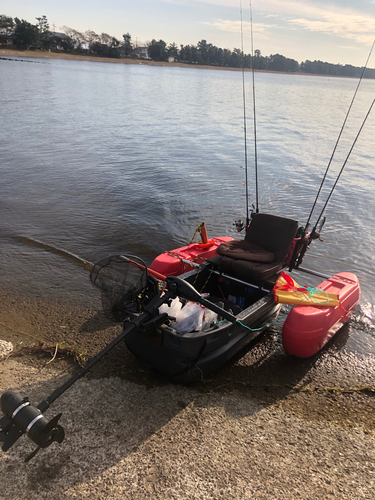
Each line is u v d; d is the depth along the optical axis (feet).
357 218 31.37
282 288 14.44
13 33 558.15
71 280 19.94
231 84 278.87
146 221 28.86
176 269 17.43
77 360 13.33
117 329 15.69
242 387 12.73
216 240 20.35
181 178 40.75
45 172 40.09
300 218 31.04
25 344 14.33
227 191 37.11
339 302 14.24
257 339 15.84
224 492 8.79
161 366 11.81
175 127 77.71
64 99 110.11
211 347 11.66
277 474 9.32
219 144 61.98
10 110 81.00
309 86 371.15
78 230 26.58
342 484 9.17
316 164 49.93
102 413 11.03
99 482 8.95
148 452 9.79
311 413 11.68
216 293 16.78
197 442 10.18
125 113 93.40
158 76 329.52
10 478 8.99
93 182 37.60
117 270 11.27
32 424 7.61
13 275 20.12
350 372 14.05
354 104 173.37
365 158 55.01
